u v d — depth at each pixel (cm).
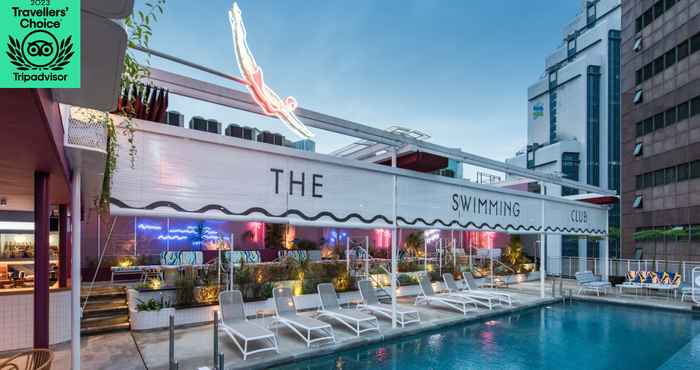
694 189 2322
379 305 1128
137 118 693
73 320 543
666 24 2567
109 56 221
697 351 939
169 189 683
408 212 1091
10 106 256
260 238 2264
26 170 485
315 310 1232
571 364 843
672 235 2459
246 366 736
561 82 10875
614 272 2034
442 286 1659
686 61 2403
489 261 2202
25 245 1398
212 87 757
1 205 958
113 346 831
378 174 1019
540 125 11869
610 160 9681
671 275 1642
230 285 1111
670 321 1252
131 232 1786
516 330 1116
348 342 892
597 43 10206
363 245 2631
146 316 958
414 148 1067
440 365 822
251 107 803
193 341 874
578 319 1267
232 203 752
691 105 2362
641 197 2736
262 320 1071
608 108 9806
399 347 937
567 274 2241
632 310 1416
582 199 1995
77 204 547
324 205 897
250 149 779
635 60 2839
